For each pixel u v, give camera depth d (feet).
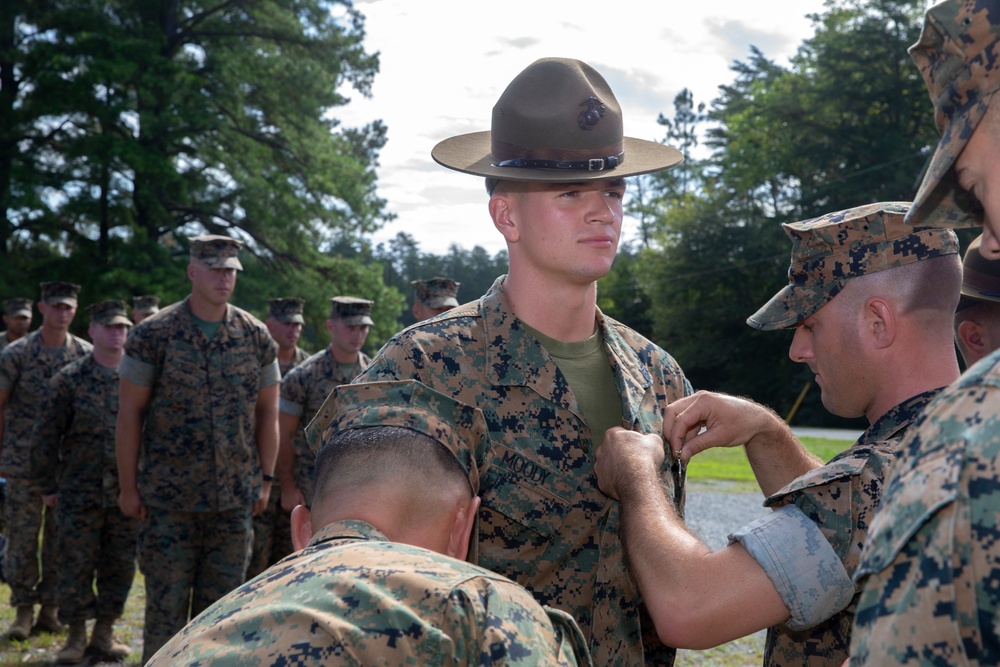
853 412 5.77
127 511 15.26
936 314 5.41
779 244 139.54
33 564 19.84
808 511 5.31
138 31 85.15
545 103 6.45
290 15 90.12
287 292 88.84
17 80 85.66
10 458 21.08
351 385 5.27
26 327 29.94
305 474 20.02
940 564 3.06
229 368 15.62
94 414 18.07
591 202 6.55
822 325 5.68
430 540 4.73
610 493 6.48
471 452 5.14
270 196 88.22
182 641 4.11
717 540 27.99
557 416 6.68
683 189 227.61
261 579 4.35
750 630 5.30
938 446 3.22
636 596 6.75
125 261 81.05
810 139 140.36
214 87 88.89
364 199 92.94
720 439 6.71
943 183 3.62
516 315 6.89
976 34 3.37
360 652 3.79
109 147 78.79
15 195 79.05
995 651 2.97
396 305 94.58
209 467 15.40
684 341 148.05
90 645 18.26
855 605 5.37
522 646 4.00
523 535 6.53
